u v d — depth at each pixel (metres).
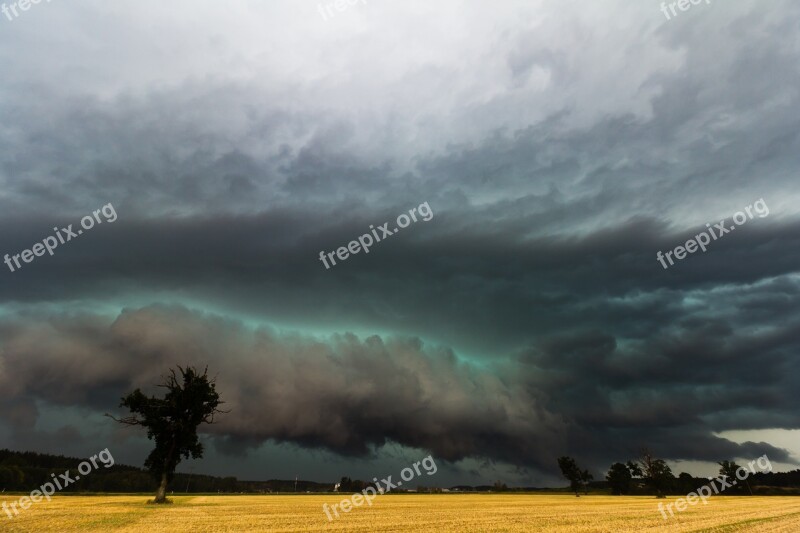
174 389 59.31
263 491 190.75
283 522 37.03
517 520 41.09
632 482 148.12
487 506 67.25
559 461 134.88
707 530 32.47
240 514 44.56
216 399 61.00
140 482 152.25
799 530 32.50
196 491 169.88
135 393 57.47
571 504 74.88
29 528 29.14
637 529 33.38
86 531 28.06
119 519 35.69
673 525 36.28
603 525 36.53
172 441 58.56
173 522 34.56
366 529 32.69
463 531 31.88
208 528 31.42
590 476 132.00
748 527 34.53
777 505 66.75
